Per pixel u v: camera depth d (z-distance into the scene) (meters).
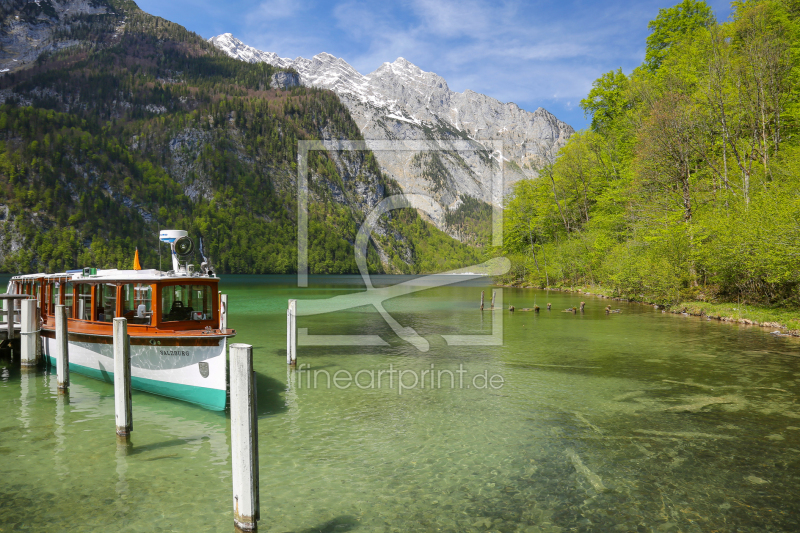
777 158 38.47
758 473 9.85
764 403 14.65
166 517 8.21
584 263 69.25
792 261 27.38
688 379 17.66
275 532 7.75
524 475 9.87
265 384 17.48
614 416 13.62
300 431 12.50
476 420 13.38
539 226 86.62
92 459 10.63
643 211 47.84
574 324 34.38
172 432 12.39
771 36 43.28
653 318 36.75
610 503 8.68
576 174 80.62
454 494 9.05
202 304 16.33
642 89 59.03
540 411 14.16
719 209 37.59
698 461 10.48
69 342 18.58
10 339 21.05
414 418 13.56
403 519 8.16
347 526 7.93
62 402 15.05
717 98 42.50
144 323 15.80
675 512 8.35
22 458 10.67
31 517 8.20
